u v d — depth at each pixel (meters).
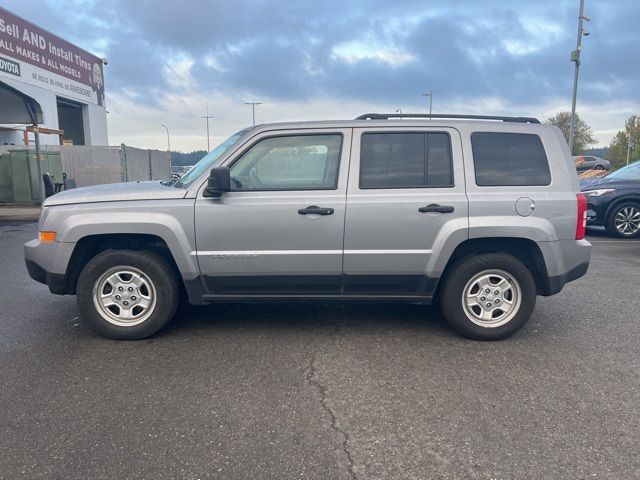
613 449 2.98
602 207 10.84
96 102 30.92
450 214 4.52
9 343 4.61
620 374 4.00
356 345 4.59
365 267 4.58
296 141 4.59
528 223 4.54
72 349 4.47
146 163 23.00
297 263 4.55
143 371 4.02
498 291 4.68
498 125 4.70
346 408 3.44
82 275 4.59
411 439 3.08
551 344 4.65
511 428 3.20
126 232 4.49
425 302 4.74
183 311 5.55
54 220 4.57
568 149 4.77
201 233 4.50
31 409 3.42
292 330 4.97
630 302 5.99
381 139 4.62
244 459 2.87
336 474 2.75
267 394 3.64
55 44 25.56
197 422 3.26
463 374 3.99
